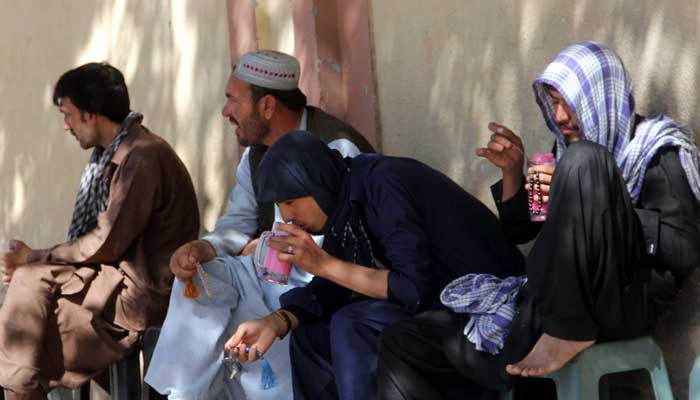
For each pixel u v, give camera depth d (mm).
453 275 3496
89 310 4637
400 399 3299
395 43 4719
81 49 6867
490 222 3590
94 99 4797
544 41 4074
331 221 3541
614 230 3088
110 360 4621
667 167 3320
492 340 3242
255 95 4309
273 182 3533
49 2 7152
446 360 3344
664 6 3633
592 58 3408
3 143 7801
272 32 5285
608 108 3393
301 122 4367
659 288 3314
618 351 3232
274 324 3652
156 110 6191
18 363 4531
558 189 3076
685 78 3584
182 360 4031
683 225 3266
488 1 4281
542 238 3098
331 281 3742
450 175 4504
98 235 4637
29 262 4758
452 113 4473
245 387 4062
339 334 3477
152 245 4738
